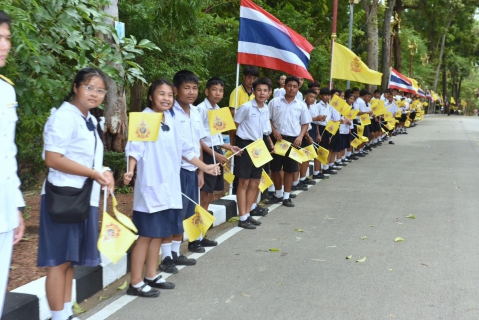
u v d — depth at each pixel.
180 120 4.89
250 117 6.73
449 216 7.32
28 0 4.54
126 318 3.99
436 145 17.45
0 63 2.83
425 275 4.93
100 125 3.70
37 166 7.64
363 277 4.88
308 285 4.68
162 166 4.31
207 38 11.24
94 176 3.42
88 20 5.46
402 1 35.81
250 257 5.52
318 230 6.61
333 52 12.55
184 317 4.01
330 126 10.21
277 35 7.76
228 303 4.28
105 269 4.67
